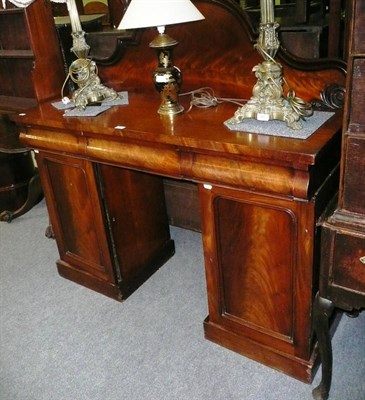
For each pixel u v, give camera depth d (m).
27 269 2.23
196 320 1.79
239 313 1.54
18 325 1.85
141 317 1.83
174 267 2.15
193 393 1.47
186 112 1.52
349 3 1.35
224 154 1.23
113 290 1.93
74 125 1.52
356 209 1.09
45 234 2.54
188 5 1.32
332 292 1.21
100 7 2.57
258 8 1.80
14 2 1.82
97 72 1.89
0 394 1.53
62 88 1.85
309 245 1.23
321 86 1.44
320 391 1.38
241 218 1.35
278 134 1.21
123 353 1.66
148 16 1.28
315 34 1.44
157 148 1.39
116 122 1.49
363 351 1.56
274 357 1.50
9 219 2.71
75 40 1.63
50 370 1.61
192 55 1.68
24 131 1.78
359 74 0.93
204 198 1.38
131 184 1.88
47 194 1.92
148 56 1.79
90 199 1.76
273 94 1.25
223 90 1.66
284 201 1.22
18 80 2.26
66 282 2.10
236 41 1.55
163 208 2.11
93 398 1.49
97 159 1.59
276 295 1.40
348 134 1.00
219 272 1.50
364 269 1.12
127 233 1.92
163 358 1.62
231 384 1.49
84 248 1.96
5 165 2.63
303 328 1.38
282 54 1.46
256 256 1.38
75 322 1.84
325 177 1.23
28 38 1.86
